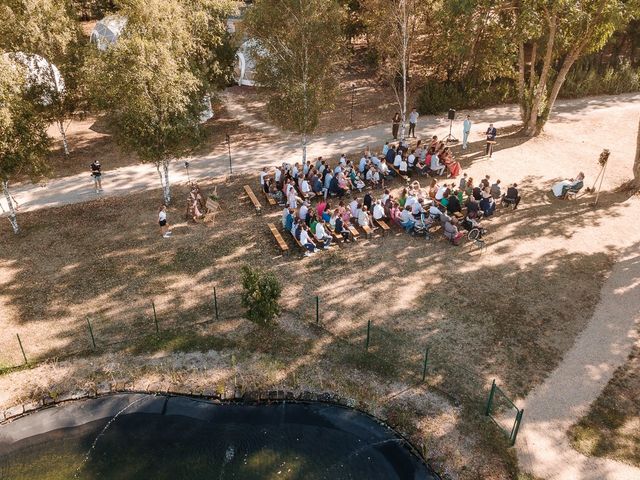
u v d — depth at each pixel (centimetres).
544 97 3011
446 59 3509
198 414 1547
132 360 1681
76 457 1427
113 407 1563
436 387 1568
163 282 1983
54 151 2989
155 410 1556
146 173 2755
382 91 3856
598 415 1470
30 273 2025
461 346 1697
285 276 2005
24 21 2542
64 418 1530
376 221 2266
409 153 2756
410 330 1761
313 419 1523
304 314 1836
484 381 1577
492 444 1402
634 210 2408
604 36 2697
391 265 2062
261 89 2702
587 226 2295
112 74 2086
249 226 2305
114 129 2309
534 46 2908
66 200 2506
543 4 2616
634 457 1361
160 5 2186
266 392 1582
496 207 2428
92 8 5378
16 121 2016
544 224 2309
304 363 1664
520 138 3108
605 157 2333
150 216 2381
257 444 1459
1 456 1427
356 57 4547
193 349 1717
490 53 3306
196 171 2770
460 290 1928
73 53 2673
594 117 3394
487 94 3559
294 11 2439
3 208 2439
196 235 2247
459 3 2734
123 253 2134
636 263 2064
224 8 2938
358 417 1520
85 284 1973
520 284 1955
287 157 2906
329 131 3241
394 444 1444
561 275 2000
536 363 1633
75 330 1780
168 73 2114
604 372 1599
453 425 1461
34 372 1642
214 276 2012
